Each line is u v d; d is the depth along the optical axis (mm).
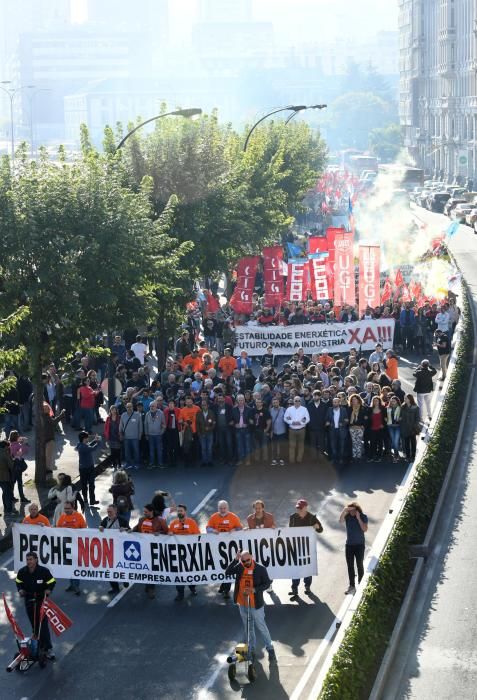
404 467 31375
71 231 28766
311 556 22047
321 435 32156
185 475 31156
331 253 46938
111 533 22328
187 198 42719
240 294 46000
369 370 37906
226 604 21953
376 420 31953
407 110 192500
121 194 30875
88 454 28109
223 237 44500
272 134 77375
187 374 36219
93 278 28938
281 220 58188
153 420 31734
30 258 27938
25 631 20781
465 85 152250
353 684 16750
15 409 34000
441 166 167125
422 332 48594
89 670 19109
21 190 28688
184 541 22094
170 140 43375
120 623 21109
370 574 21000
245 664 18422
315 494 28906
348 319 44688
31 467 31688
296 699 17797
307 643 19938
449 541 25422
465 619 21109
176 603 22062
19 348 26734
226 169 45719
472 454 32906
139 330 51469
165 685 18469
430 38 173500
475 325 53375
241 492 29234
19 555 22625
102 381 39000
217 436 32375
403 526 24062
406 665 19234
